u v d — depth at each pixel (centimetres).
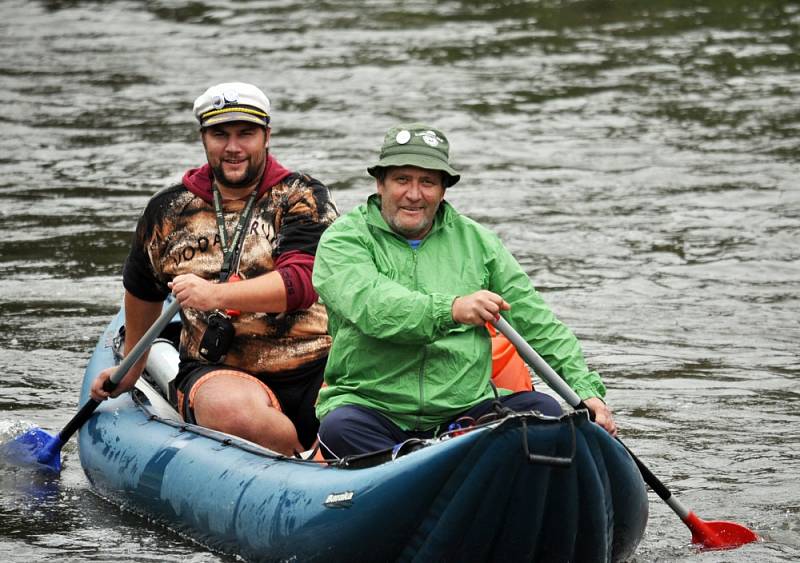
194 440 1752
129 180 4247
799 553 1661
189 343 1891
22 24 7288
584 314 2923
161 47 6638
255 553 1548
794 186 4147
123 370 1877
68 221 3722
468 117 5197
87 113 5278
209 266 1852
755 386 2434
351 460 1480
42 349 2639
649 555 1652
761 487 1923
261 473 1590
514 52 6381
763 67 5978
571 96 5525
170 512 1719
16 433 2052
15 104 5428
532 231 3656
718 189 4125
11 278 3161
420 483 1371
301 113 5278
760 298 3064
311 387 1850
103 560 1634
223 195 1855
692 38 6575
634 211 3878
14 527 1762
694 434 2170
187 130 4984
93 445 1922
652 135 4894
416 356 1540
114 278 3173
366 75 5962
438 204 1577
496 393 1569
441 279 1570
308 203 1828
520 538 1395
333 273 1548
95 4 7819
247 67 6153
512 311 1591
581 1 7419
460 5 7512
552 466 1348
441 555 1400
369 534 1412
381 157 1565
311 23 7175
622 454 1424
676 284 3170
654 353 2642
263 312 1803
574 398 1484
